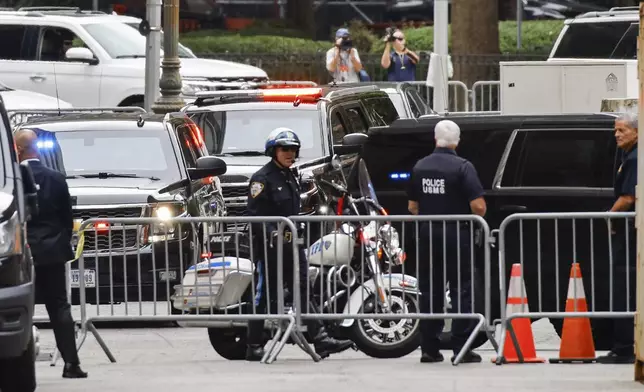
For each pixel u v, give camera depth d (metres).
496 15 129.00
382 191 50.28
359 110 68.81
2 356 34.62
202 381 39.72
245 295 45.56
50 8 98.62
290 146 43.91
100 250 51.47
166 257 46.03
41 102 82.06
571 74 77.44
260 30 149.12
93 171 55.72
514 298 44.31
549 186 48.50
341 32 108.44
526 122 49.06
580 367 42.38
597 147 48.34
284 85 77.56
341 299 45.06
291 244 43.88
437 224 42.59
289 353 49.22
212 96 65.94
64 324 40.66
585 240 47.50
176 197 53.34
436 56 100.88
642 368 38.38
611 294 43.44
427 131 50.12
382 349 45.28
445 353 48.47
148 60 77.94
